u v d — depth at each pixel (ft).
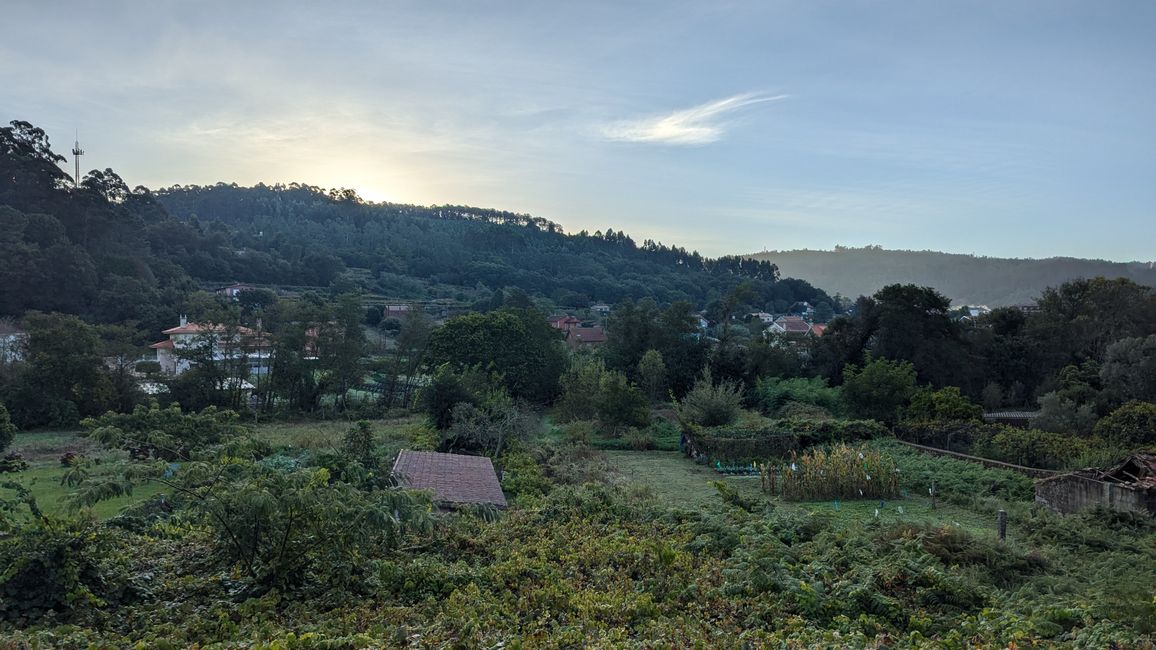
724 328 196.75
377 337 282.56
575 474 92.58
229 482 37.22
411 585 36.55
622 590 37.37
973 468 87.92
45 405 141.38
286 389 171.01
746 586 37.63
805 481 82.79
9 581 30.14
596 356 190.49
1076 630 31.71
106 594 31.99
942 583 37.86
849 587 36.96
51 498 73.41
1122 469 67.92
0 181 258.37
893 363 139.33
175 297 245.45
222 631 29.43
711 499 81.15
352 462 63.77
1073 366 160.76
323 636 28.50
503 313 176.35
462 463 78.28
